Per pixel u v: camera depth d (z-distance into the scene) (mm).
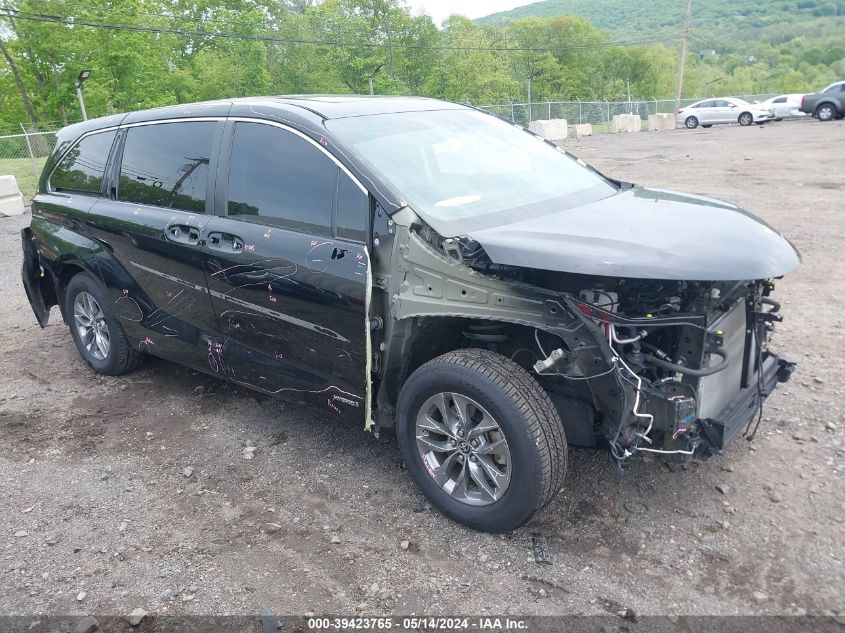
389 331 3439
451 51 59094
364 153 3643
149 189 4629
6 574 3275
